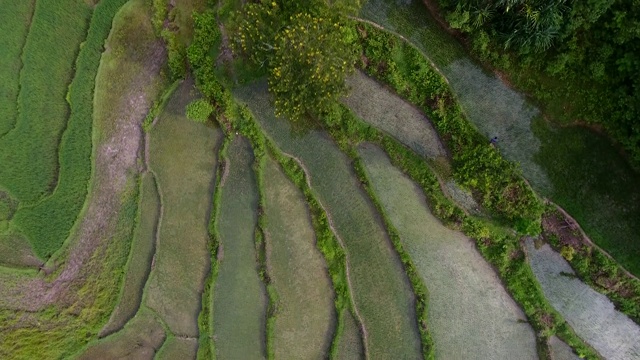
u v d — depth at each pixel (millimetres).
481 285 16891
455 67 16453
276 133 17344
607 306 16297
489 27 15461
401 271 17203
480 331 16984
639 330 16156
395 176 17031
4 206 17672
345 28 15406
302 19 14328
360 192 17219
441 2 15492
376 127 16953
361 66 16562
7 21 17547
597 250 15898
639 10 13688
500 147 16406
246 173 17578
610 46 14523
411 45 16422
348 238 17312
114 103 17641
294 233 17484
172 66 16953
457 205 16656
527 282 16391
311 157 17312
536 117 16219
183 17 17203
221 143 17516
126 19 17375
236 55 16922
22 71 17578
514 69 15883
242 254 17703
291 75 14492
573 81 15547
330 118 16594
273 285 17469
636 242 15766
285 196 17469
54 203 17703
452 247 16922
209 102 17000
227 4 16875
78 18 17641
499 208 16188
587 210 16000
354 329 17406
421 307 16906
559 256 16422
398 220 17031
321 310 17500
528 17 14125
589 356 16234
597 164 15969
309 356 17609
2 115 17656
